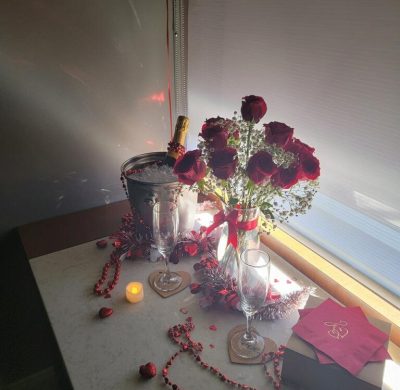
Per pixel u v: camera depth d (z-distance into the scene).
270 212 1.00
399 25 0.84
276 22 1.12
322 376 0.78
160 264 1.20
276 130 0.84
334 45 0.98
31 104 1.28
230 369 0.88
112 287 1.10
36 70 1.25
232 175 0.92
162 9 1.40
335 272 1.11
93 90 1.37
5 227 1.40
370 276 1.06
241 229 1.00
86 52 1.31
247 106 0.86
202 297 1.05
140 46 1.40
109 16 1.31
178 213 1.16
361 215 1.04
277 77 1.17
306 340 0.80
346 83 0.98
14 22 1.18
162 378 0.86
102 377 0.86
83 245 1.29
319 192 1.15
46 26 1.22
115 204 1.54
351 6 0.92
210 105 1.50
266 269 0.84
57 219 1.44
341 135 1.03
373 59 0.90
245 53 1.26
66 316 1.02
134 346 0.94
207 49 1.42
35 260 1.21
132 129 1.50
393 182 0.93
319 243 1.20
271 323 1.00
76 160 1.43
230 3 1.26
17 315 1.50
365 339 0.80
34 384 1.32
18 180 1.36
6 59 1.21
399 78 0.86
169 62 1.49
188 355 0.91
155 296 1.08
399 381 0.84
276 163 0.91
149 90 1.48
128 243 1.23
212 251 1.20
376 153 0.96
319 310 0.88
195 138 1.64
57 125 1.35
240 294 0.89
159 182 1.16
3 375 1.48
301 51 1.07
